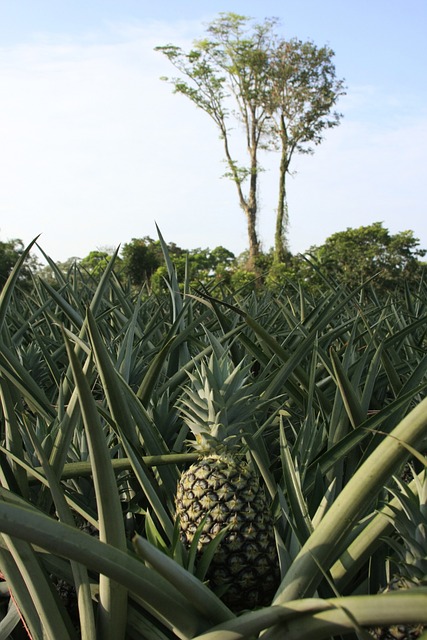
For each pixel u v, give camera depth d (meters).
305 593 1.59
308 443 2.57
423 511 1.67
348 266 32.88
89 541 1.45
